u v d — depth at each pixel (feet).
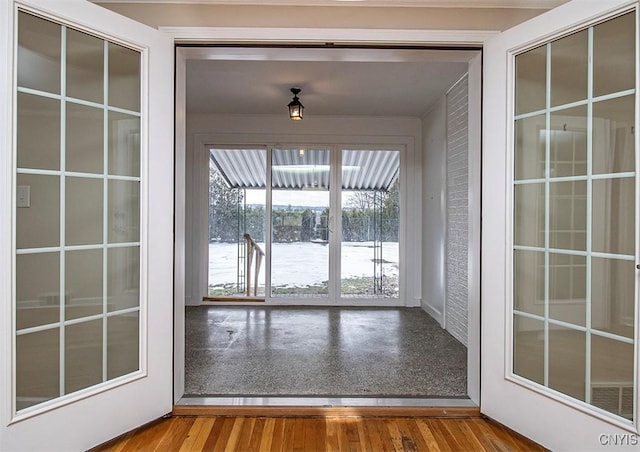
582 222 6.33
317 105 15.55
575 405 6.22
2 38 5.57
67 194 6.38
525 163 7.07
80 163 6.50
